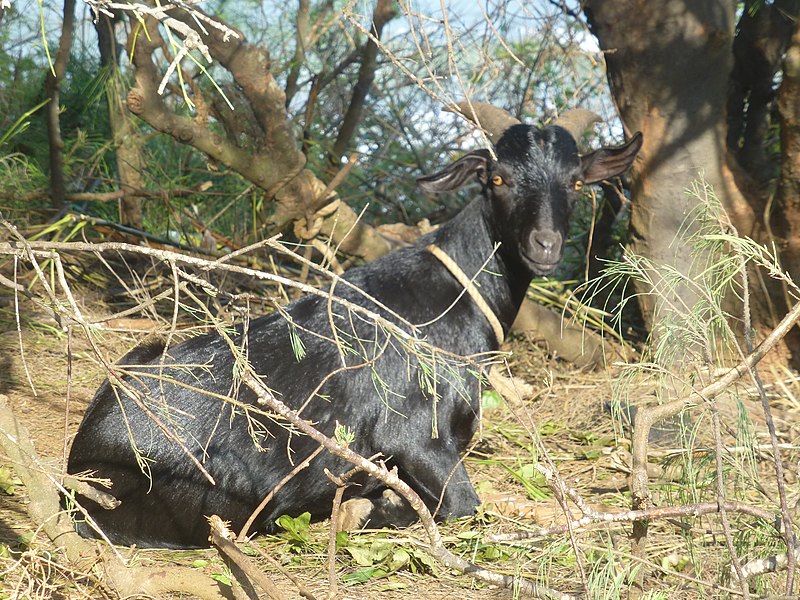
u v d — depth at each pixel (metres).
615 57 6.54
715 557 3.46
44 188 7.82
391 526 4.12
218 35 5.17
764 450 4.81
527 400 6.31
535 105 9.10
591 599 2.64
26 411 5.15
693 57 6.25
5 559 3.20
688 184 6.34
